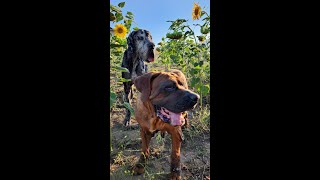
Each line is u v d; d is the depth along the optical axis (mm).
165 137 2814
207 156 2381
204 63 3543
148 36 3545
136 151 2502
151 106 1818
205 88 2930
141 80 1833
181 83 1794
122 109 3740
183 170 2164
